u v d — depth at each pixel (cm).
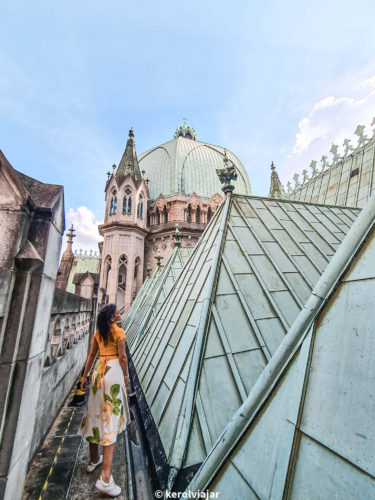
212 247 682
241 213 801
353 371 138
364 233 178
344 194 2422
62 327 654
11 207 312
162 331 696
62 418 600
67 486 371
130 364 836
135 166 4156
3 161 282
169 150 4966
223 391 366
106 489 343
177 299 734
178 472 275
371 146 2303
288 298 545
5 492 266
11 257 302
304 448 144
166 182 4541
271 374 198
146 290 2152
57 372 613
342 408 135
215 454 201
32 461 432
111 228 3656
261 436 178
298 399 164
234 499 165
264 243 695
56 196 368
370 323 141
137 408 538
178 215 4038
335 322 166
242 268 587
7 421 287
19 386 297
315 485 128
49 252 360
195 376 371
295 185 3316
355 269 169
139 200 3969
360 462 114
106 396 360
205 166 4797
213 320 456
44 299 353
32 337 315
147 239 4031
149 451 368
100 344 388
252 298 520
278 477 146
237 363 404
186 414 331
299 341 191
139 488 363
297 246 727
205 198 4359
